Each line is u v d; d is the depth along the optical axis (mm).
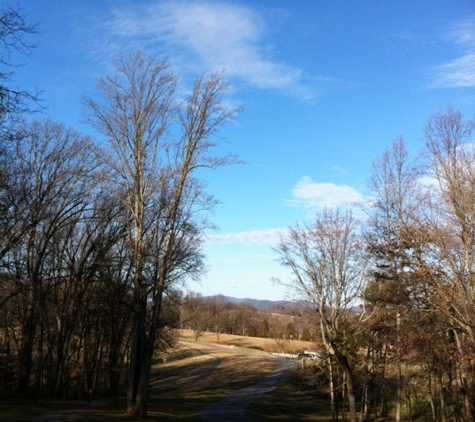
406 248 22672
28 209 28812
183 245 25953
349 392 28875
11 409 25906
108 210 36719
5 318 38188
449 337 23609
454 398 28297
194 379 68062
